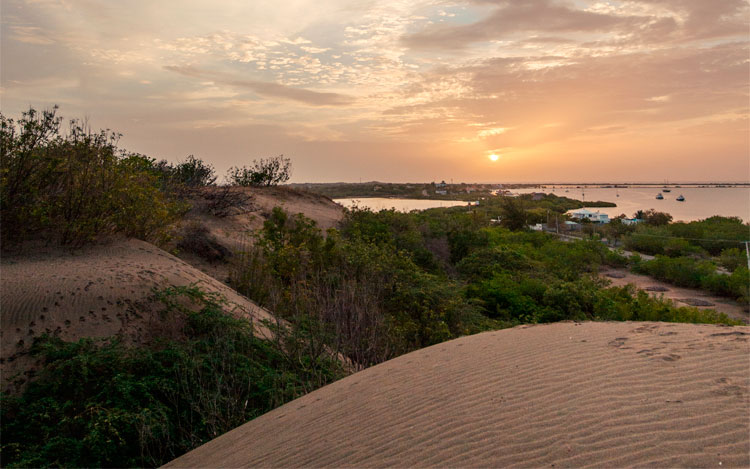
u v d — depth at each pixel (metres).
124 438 4.92
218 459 3.97
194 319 6.87
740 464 2.10
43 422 4.90
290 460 3.38
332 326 7.46
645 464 2.24
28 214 8.18
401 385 4.23
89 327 6.16
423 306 10.34
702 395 2.78
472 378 3.88
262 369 6.24
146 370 5.73
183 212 12.66
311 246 11.43
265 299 9.61
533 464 2.45
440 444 2.91
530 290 15.23
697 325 4.38
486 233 26.36
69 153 9.12
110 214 9.06
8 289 6.40
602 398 3.00
